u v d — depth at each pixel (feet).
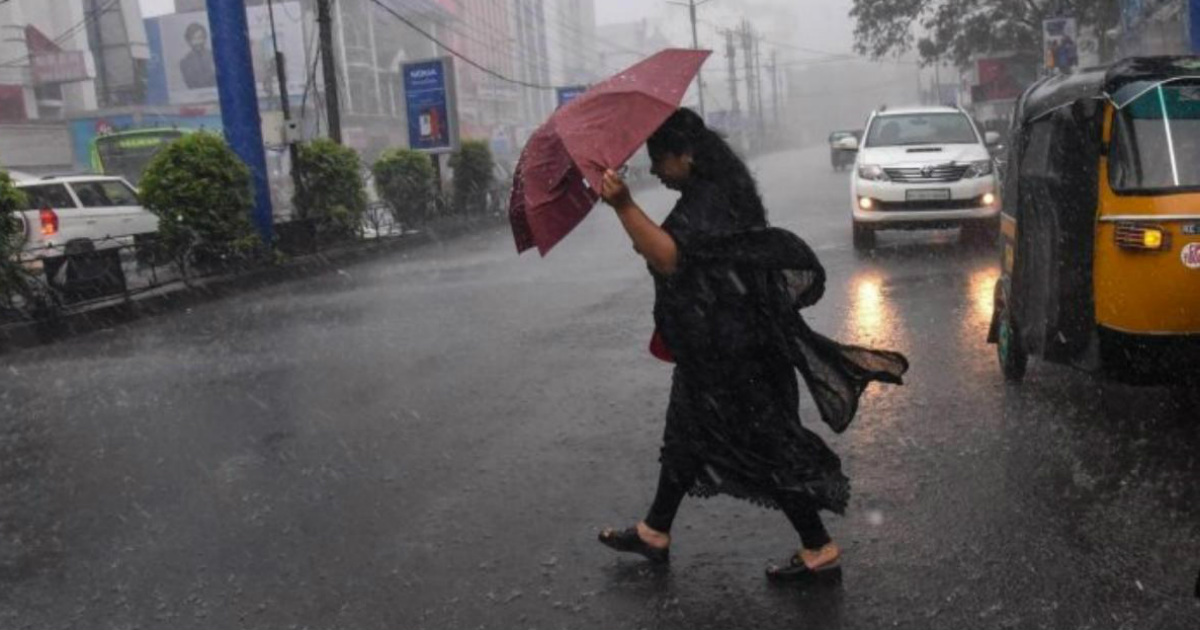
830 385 11.62
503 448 18.56
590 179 10.37
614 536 12.89
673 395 12.16
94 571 13.98
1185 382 16.02
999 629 10.68
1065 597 11.25
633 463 17.16
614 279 42.60
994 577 11.85
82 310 39.91
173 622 12.21
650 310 33.42
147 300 43.32
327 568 13.52
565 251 56.65
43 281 39.19
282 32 163.53
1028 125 19.10
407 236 71.31
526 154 11.37
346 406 22.71
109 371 29.66
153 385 26.78
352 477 17.42
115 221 60.54
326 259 59.21
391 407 22.31
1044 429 17.25
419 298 41.09
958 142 45.09
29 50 131.54
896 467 15.94
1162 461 15.24
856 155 46.98
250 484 17.43
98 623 12.32
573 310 34.60
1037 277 18.17
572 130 10.55
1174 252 15.34
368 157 173.99
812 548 12.01
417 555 13.75
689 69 11.00
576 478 16.58
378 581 12.98
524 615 11.77
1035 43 114.01
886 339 25.67
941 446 16.79
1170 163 15.74
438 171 83.35
